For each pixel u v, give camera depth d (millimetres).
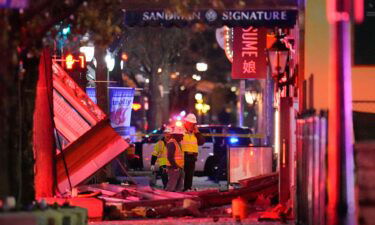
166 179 66750
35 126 49375
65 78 54094
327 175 37625
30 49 34781
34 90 36906
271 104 83875
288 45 54375
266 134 87938
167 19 51312
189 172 65062
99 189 57094
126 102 77625
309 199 40312
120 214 48500
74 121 53750
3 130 32156
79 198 48156
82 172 53375
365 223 37844
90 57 70250
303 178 42656
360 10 42656
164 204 50344
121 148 53844
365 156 38438
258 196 56344
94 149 53750
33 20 33969
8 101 31812
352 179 35531
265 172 65438
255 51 64750
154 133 94875
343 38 34469
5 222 27203
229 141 90875
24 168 36344
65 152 53406
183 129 64812
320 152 37594
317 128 38062
